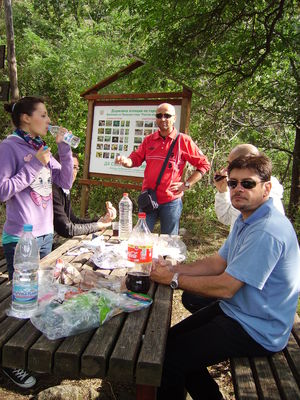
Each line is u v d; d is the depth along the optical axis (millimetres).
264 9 5641
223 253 2393
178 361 1942
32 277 1804
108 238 3244
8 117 8859
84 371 1536
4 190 2400
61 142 2879
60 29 13500
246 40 6137
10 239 2598
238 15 5727
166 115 4047
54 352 1555
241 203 1994
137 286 2082
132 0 6109
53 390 2430
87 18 14391
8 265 2670
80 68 8867
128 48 9039
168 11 5820
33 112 2562
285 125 6934
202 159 4230
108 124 5500
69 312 1702
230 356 1951
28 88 9617
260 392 1728
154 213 4223
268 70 6422
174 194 4184
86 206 5812
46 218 2725
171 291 2172
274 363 1914
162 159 4133
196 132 6906
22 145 2559
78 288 2029
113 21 10430
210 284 1958
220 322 1977
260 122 7375
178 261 2652
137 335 1683
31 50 10305
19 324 1726
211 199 6723
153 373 1500
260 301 1907
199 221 6492
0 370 2770
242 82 6320
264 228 1890
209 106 6641
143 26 6184
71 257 2643
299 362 1931
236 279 1883
